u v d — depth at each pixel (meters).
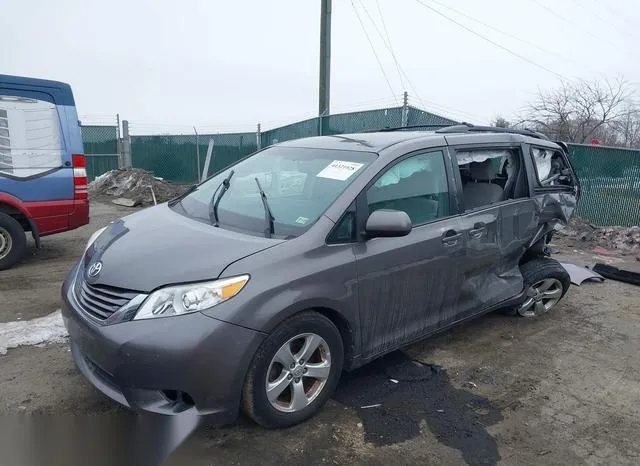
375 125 12.09
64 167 6.60
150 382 2.79
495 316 5.34
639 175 9.60
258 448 3.02
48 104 6.44
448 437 3.22
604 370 4.23
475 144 4.50
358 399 3.61
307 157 4.12
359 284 3.40
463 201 4.24
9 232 6.39
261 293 2.93
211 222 3.69
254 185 4.05
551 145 5.40
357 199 3.50
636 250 8.68
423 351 4.44
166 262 3.06
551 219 5.17
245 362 2.89
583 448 3.19
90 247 3.75
